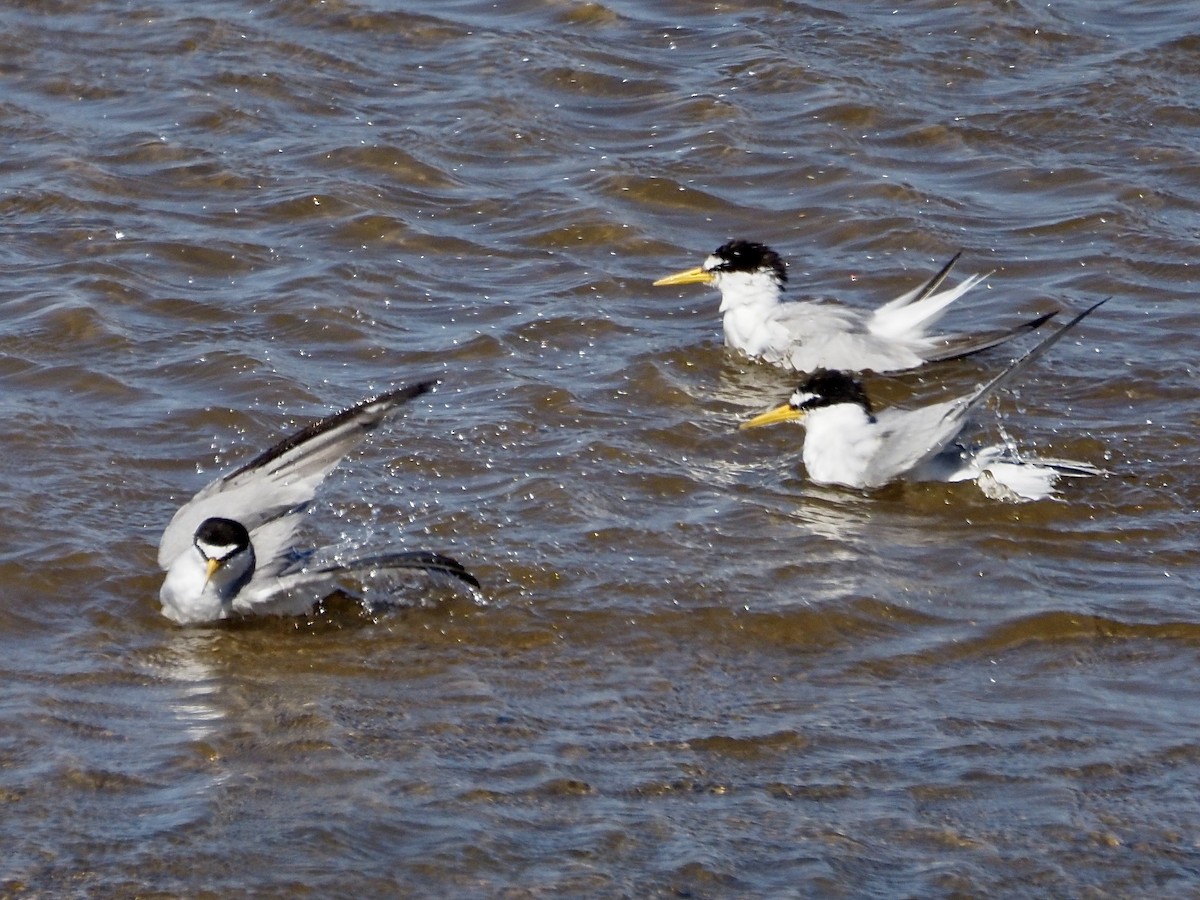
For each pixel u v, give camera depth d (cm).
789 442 1566
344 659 1211
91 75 2244
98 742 1100
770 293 1748
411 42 2375
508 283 1844
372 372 1647
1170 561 1357
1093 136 2169
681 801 1048
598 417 1581
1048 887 972
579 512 1411
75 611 1261
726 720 1138
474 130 2153
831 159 2109
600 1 2483
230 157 2061
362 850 996
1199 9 2486
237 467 1470
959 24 2439
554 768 1079
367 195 1989
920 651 1224
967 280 1755
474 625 1252
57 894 955
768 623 1257
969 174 2097
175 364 1636
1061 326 1775
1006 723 1132
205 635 1239
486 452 1503
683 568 1330
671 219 2002
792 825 1023
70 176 1992
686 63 2341
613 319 1775
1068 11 2483
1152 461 1516
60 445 1480
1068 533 1402
